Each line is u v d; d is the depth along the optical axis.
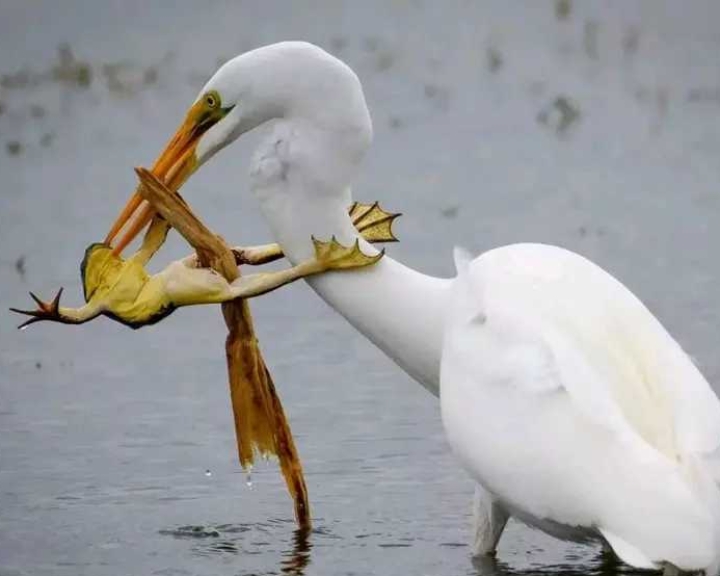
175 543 11.65
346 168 11.08
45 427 14.45
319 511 12.25
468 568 10.93
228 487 12.92
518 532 11.75
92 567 11.13
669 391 9.79
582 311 10.16
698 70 35.06
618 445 9.32
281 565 11.09
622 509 9.20
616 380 9.80
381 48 40.25
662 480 9.11
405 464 13.24
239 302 11.36
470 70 36.66
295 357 16.30
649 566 9.05
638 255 19.38
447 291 11.02
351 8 47.50
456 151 27.02
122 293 11.06
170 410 14.92
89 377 16.05
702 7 44.81
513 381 9.84
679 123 28.84
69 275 19.47
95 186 25.00
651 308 17.05
